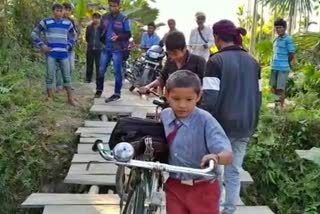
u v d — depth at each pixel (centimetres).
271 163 707
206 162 270
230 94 394
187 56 451
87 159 621
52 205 495
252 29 1521
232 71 392
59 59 848
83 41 1381
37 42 827
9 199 647
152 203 289
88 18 1416
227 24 403
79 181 554
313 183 672
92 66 1145
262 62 1265
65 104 871
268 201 680
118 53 877
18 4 1126
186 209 299
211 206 298
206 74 395
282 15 1372
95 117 830
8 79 898
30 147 683
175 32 452
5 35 1040
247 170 702
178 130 296
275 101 891
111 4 837
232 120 394
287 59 892
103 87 1026
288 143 739
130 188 328
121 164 270
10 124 711
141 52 1288
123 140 311
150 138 299
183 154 295
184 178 299
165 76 460
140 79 975
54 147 701
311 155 625
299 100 942
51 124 750
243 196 673
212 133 288
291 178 703
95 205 498
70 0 1365
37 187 657
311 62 1157
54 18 836
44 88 944
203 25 1070
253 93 404
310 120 754
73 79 1154
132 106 876
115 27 848
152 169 273
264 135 737
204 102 389
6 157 667
